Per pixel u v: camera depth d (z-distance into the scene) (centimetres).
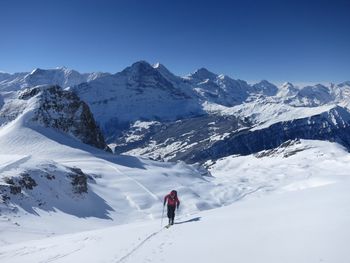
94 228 6162
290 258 1359
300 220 1875
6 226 4738
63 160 12644
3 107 17562
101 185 10031
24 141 14375
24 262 2356
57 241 3028
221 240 1816
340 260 1231
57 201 7012
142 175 12038
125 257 1866
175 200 2697
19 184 6431
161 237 2219
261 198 3525
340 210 1908
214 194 12756
